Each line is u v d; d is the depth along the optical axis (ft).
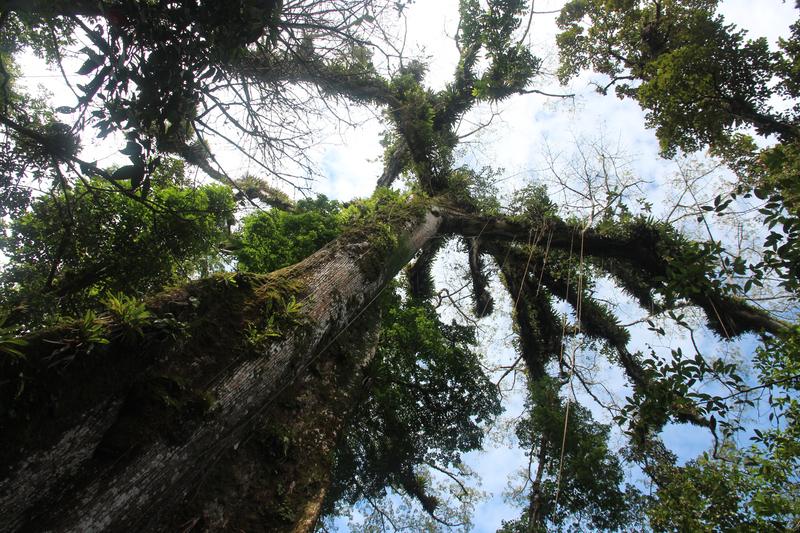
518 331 53.83
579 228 43.45
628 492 32.91
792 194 13.56
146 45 10.27
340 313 20.07
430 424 38.42
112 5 9.84
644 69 47.78
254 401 14.19
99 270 22.74
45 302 19.83
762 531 17.84
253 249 29.30
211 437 12.42
